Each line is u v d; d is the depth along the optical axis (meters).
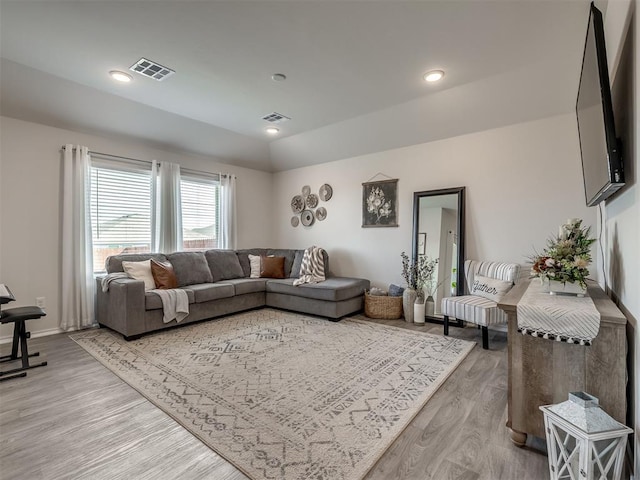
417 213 4.26
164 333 3.53
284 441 1.68
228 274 4.88
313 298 4.23
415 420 1.89
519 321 1.57
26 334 2.65
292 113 3.98
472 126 3.77
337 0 2.02
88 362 2.73
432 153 4.20
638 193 1.30
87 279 3.75
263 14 2.16
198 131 4.48
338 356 2.87
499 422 1.87
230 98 3.53
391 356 2.87
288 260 5.31
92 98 3.44
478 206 3.82
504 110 3.45
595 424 1.21
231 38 2.44
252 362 2.73
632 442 1.41
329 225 5.32
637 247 1.33
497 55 2.67
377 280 4.75
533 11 2.12
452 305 3.36
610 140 1.40
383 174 4.68
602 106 1.45
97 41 2.49
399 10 2.12
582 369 1.48
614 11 1.74
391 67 2.86
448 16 2.18
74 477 1.43
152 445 1.65
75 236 3.65
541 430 1.57
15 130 3.35
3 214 3.29
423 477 1.43
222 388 2.27
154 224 4.38
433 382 2.36
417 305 3.95
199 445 1.65
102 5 2.08
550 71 2.88
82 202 3.71
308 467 1.49
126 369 2.58
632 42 1.38
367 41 2.47
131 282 3.30
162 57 2.71
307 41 2.47
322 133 4.68
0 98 3.12
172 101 3.61
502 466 1.50
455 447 1.64
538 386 1.58
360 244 4.94
